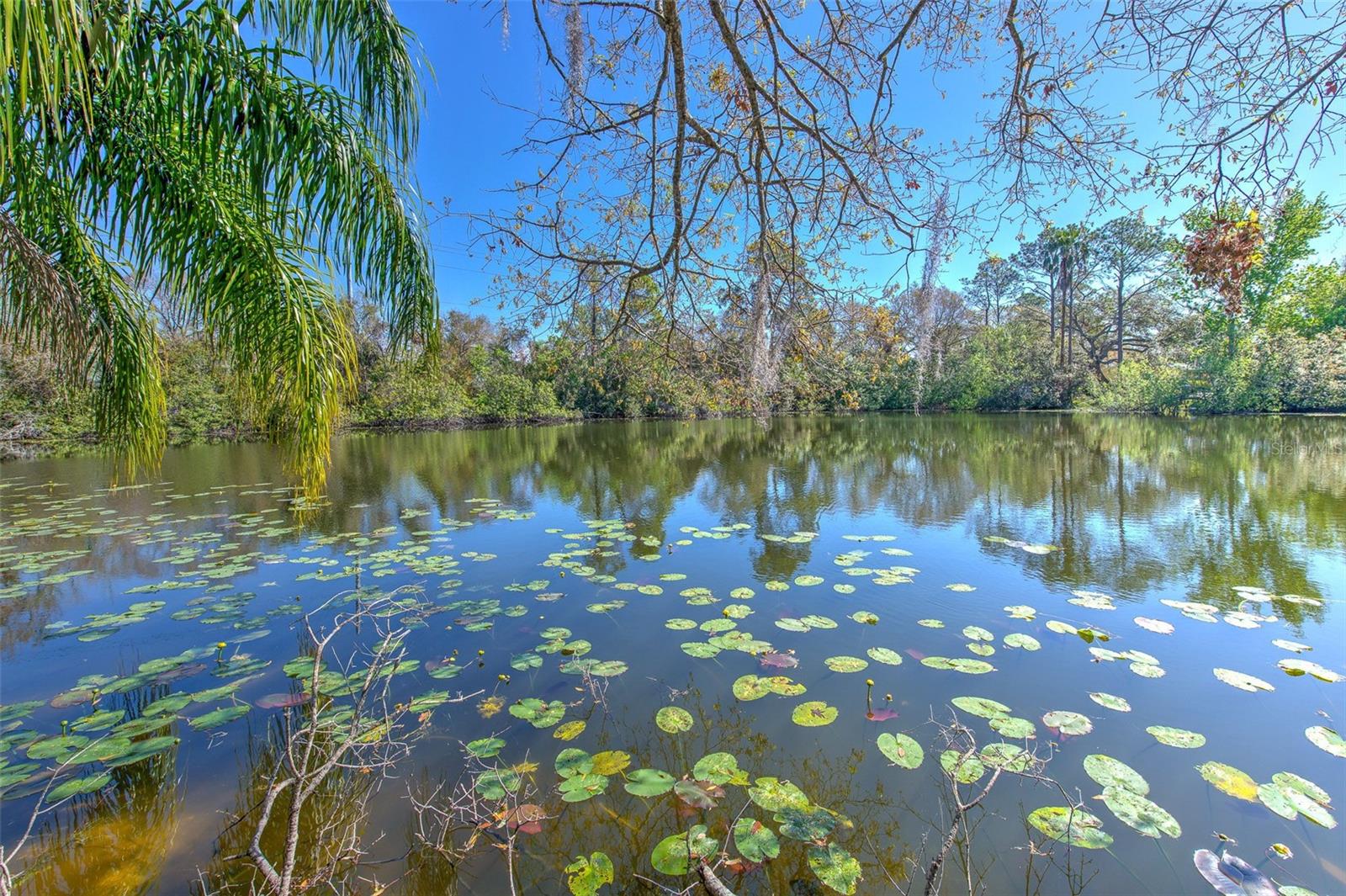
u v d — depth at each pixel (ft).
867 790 8.16
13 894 6.71
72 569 19.70
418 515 28.32
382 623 14.55
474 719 10.13
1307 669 11.34
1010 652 12.21
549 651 12.71
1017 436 55.06
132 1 5.92
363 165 7.80
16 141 5.41
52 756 9.19
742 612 14.89
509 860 7.04
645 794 8.07
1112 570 17.58
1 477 41.22
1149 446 43.88
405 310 8.88
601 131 10.73
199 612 15.55
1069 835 7.18
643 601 15.89
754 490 32.91
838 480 35.37
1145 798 7.77
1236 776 8.22
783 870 6.82
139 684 11.66
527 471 43.19
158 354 8.70
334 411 8.17
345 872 6.99
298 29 7.03
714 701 10.57
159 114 6.54
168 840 7.56
